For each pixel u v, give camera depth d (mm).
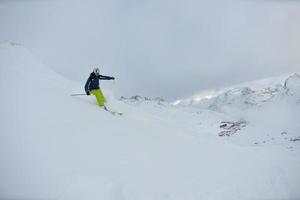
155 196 7250
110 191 6984
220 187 8430
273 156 11641
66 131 9008
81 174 7262
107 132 10133
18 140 7648
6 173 6648
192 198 7582
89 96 14695
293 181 9414
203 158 10414
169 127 14992
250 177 9398
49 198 6379
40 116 9266
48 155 7543
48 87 13000
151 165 8781
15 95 9797
